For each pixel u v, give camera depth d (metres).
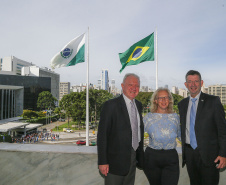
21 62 151.25
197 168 2.36
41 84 104.44
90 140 49.12
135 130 2.27
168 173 2.42
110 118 2.15
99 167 2.10
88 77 19.14
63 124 80.06
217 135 2.27
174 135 2.43
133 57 12.35
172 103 2.58
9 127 46.72
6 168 2.80
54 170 2.75
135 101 2.47
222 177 2.67
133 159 2.27
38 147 2.97
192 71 2.43
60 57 15.55
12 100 70.62
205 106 2.32
